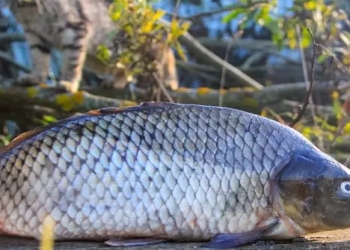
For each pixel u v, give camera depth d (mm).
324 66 1802
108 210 883
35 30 2117
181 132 898
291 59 2850
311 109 1813
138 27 1644
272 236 912
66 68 2125
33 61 2139
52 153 893
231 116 916
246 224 898
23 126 2049
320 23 1669
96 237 898
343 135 1736
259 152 903
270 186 898
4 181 903
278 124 930
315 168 903
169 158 887
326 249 921
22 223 896
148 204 882
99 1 2195
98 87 2141
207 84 2965
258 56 2902
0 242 903
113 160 886
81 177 885
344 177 907
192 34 3061
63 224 887
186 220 887
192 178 886
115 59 1892
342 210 906
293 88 1966
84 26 2143
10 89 1981
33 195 891
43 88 1982
